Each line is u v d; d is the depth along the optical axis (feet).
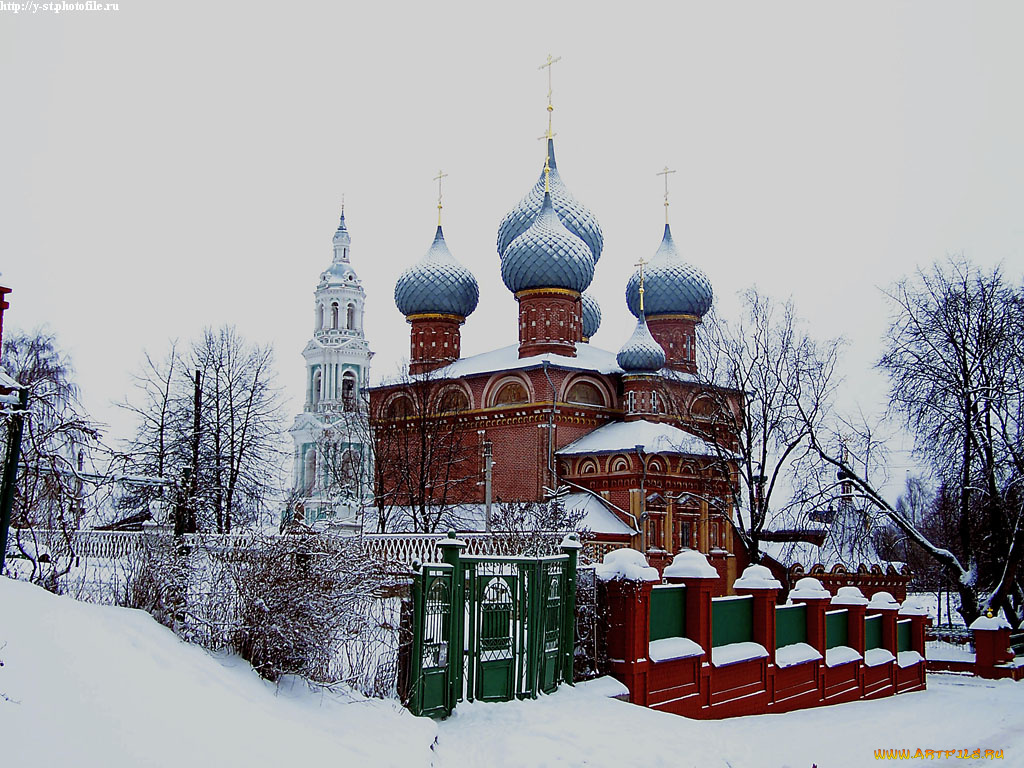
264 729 38.42
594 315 254.27
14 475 41.91
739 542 198.49
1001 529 137.69
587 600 67.67
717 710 75.72
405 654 52.65
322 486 234.99
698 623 74.84
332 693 48.62
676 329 229.66
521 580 61.26
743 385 150.82
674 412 187.52
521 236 207.82
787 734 69.82
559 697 61.98
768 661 83.20
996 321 134.41
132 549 64.44
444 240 230.89
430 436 196.85
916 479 211.41
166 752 31.71
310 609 47.75
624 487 183.52
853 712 84.33
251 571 47.96
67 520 55.36
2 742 27.07
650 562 176.96
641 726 58.29
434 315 225.56
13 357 159.94
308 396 290.15
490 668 58.39
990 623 125.08
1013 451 128.57
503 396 200.95
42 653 33.71
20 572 56.59
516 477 194.90
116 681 34.91
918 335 136.56
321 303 294.25
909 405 136.36
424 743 46.24
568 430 195.31
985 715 82.74
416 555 95.09
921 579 242.58
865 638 103.76
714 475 179.42
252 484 156.35
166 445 137.80
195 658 43.45
